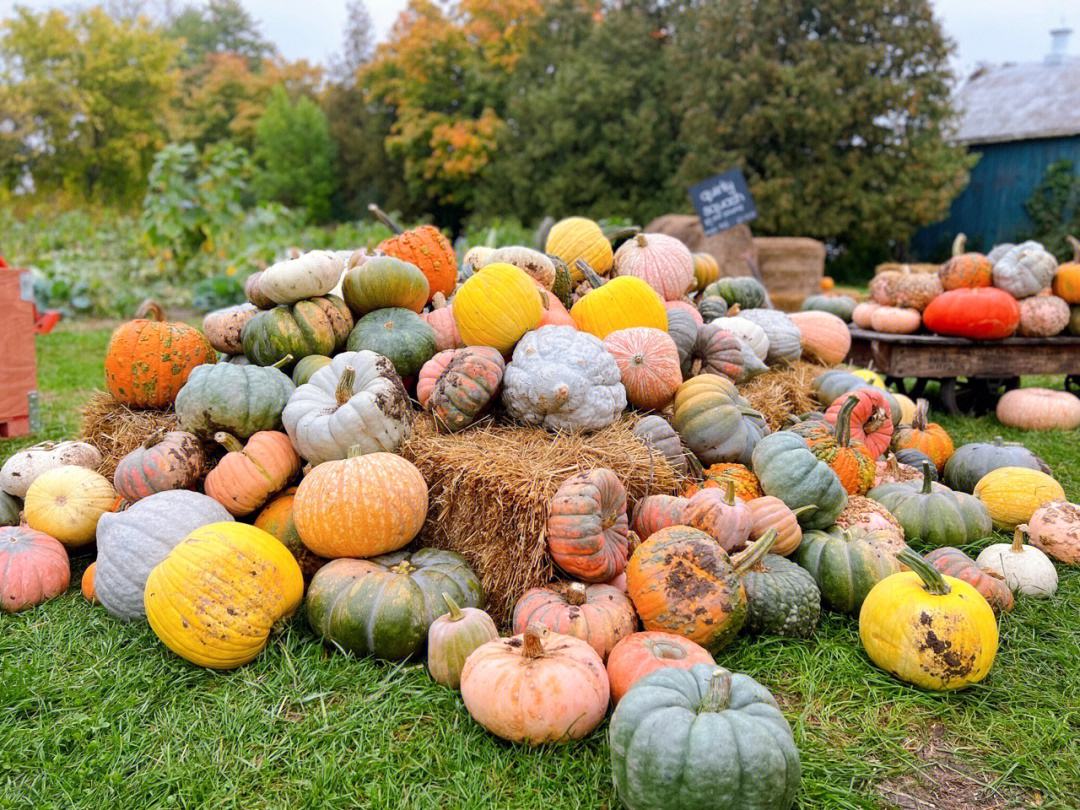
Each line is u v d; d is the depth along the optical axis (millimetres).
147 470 3465
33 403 6043
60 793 2293
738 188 8773
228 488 3420
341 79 50000
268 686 2756
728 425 3834
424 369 3943
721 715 2162
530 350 3676
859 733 2611
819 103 24203
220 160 14641
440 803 2266
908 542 3826
